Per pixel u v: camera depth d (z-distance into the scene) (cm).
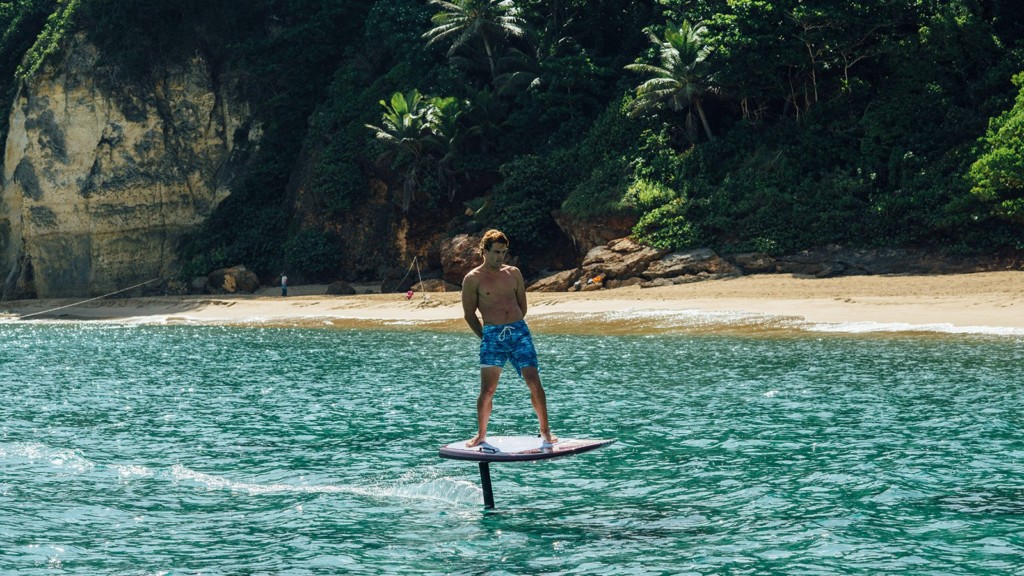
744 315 3281
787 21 4428
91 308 5622
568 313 3725
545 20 5791
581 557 841
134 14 6619
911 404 1560
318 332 3722
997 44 4316
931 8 4503
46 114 6669
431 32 5669
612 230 4631
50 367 2611
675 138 4962
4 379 2309
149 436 1473
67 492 1110
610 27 5681
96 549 887
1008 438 1273
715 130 5047
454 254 4903
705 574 784
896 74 4416
